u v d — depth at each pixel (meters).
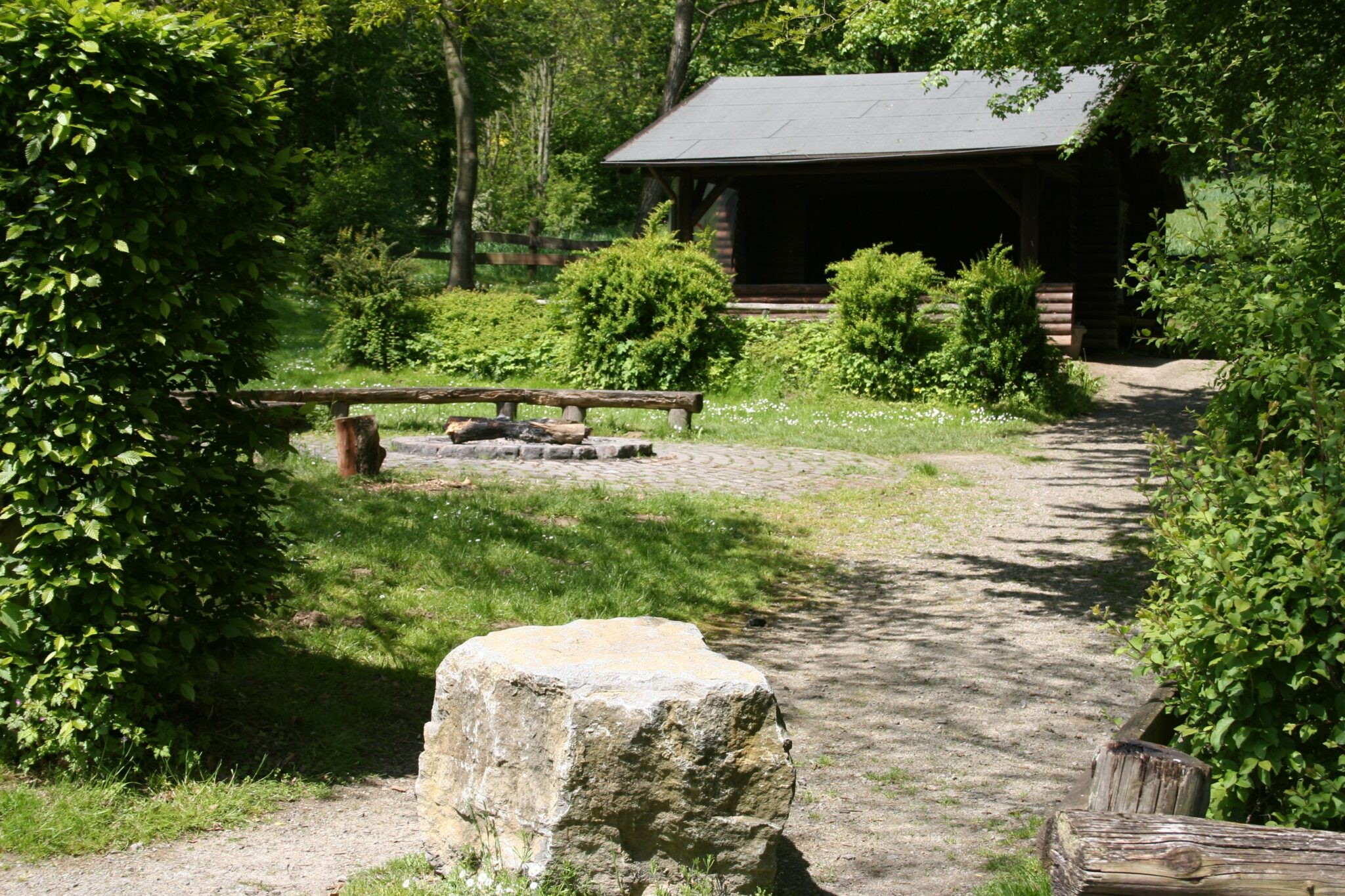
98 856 3.96
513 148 50.50
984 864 4.28
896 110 22.80
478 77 37.66
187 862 3.95
